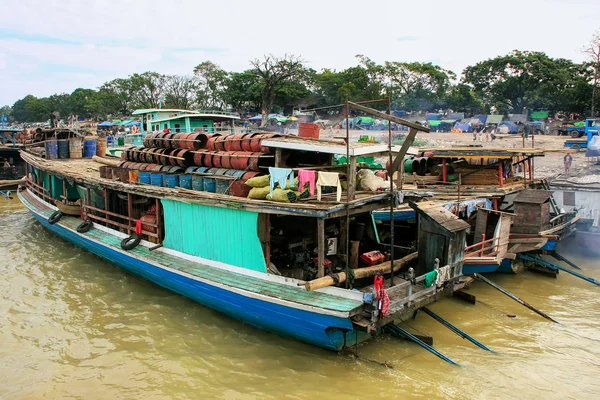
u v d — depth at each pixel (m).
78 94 101.69
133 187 13.73
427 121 59.72
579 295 13.54
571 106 65.12
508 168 18.14
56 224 17.83
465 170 17.75
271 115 61.75
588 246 17.08
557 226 15.52
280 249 11.58
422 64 72.50
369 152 10.02
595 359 9.91
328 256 11.62
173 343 10.61
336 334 9.58
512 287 14.25
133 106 84.12
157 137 14.61
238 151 11.93
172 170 13.30
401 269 12.06
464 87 72.19
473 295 13.23
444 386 8.91
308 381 9.12
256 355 10.04
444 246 10.87
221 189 11.72
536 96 67.94
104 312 12.26
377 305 8.77
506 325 11.58
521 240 14.50
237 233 10.85
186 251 12.41
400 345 10.48
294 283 9.88
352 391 8.80
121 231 16.20
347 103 9.19
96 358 10.02
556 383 9.02
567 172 25.30
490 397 8.58
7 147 32.91
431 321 11.82
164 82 78.44
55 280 14.60
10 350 10.36
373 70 71.06
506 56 68.38
